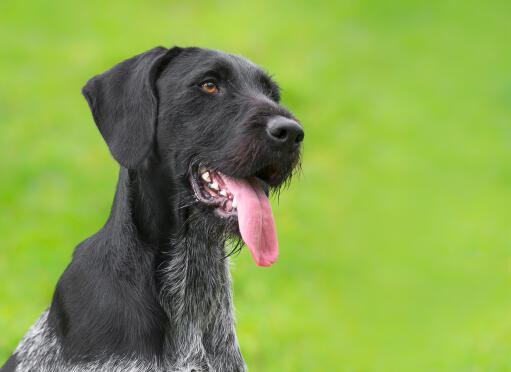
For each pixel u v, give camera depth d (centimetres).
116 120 611
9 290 1149
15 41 2930
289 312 1173
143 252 597
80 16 3319
